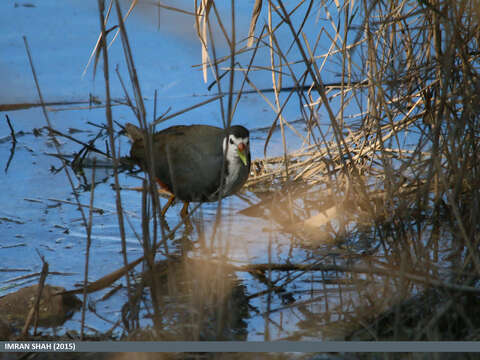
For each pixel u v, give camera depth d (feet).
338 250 29.63
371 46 29.37
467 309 22.99
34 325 23.36
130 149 39.63
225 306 22.82
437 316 21.24
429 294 23.97
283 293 26.13
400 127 34.96
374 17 32.24
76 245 31.07
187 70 51.49
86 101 47.21
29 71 50.06
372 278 25.41
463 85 25.89
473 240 25.23
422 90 30.19
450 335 21.53
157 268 28.32
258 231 32.91
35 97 47.37
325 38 51.49
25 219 33.42
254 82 49.52
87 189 37.78
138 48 54.65
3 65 50.42
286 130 44.32
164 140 35.47
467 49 26.13
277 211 35.24
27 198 35.86
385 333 22.30
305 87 48.44
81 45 53.98
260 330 23.38
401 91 33.58
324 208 34.60
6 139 43.01
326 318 24.02
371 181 36.47
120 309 25.49
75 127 44.55
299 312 24.61
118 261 29.58
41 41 54.34
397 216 29.78
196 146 34.12
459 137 26.22
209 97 48.03
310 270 27.91
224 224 33.99
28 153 41.47
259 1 29.96
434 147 25.49
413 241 27.35
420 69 30.71
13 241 31.07
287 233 32.45
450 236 28.91
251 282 27.17
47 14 59.57
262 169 39.88
